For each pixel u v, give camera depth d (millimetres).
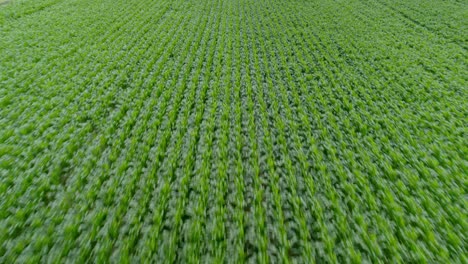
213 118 8961
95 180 6441
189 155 7258
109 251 4863
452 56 13305
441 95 10141
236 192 6207
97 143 7777
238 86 11445
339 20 20578
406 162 7145
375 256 4836
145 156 7199
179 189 6203
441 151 7332
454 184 6281
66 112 8969
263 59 14320
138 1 24562
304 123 8867
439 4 22344
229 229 5387
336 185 6469
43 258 4680
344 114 9445
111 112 9266
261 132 8500
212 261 4734
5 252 4777
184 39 16828
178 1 25859
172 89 10969
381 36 16766
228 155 7504
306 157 7395
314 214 5746
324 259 4863
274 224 5535
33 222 5230
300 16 22375
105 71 12055
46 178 6398
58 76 11164
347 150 7602
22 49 13062
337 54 14539
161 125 8711
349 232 5277
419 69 12273
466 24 17469
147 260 4691
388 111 9352
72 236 5047
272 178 6645
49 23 16938
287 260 4785
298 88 11469
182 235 5258
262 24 20719
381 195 6129
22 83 10289
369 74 12258
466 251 4867
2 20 16484
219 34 18203
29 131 7996
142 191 6211
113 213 5645
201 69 13008
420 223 5398
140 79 11484
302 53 15305
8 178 6207
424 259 4711
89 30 16594
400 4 23344
